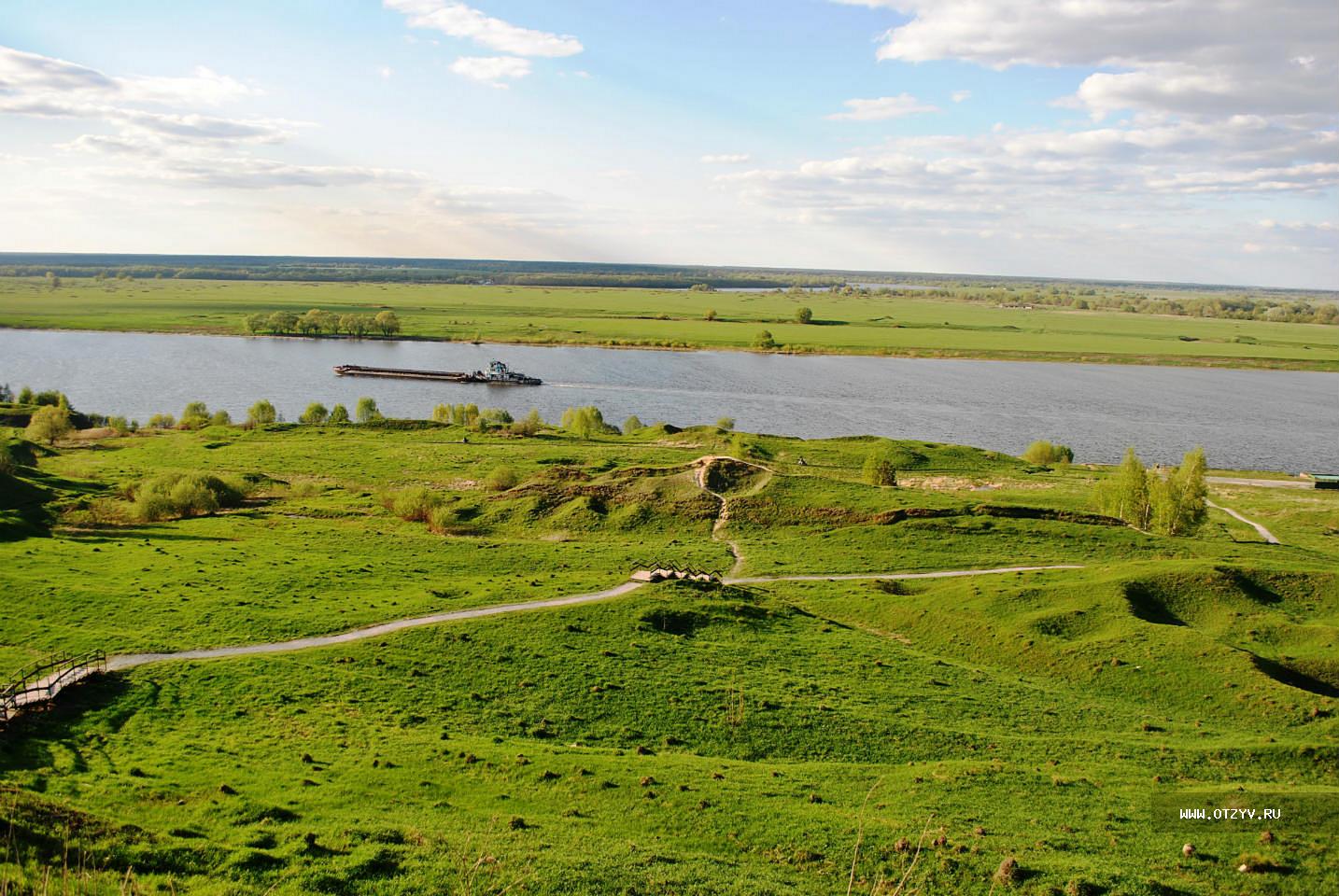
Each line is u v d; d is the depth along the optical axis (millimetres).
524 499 126688
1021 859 42094
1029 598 84938
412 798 45812
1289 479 180625
